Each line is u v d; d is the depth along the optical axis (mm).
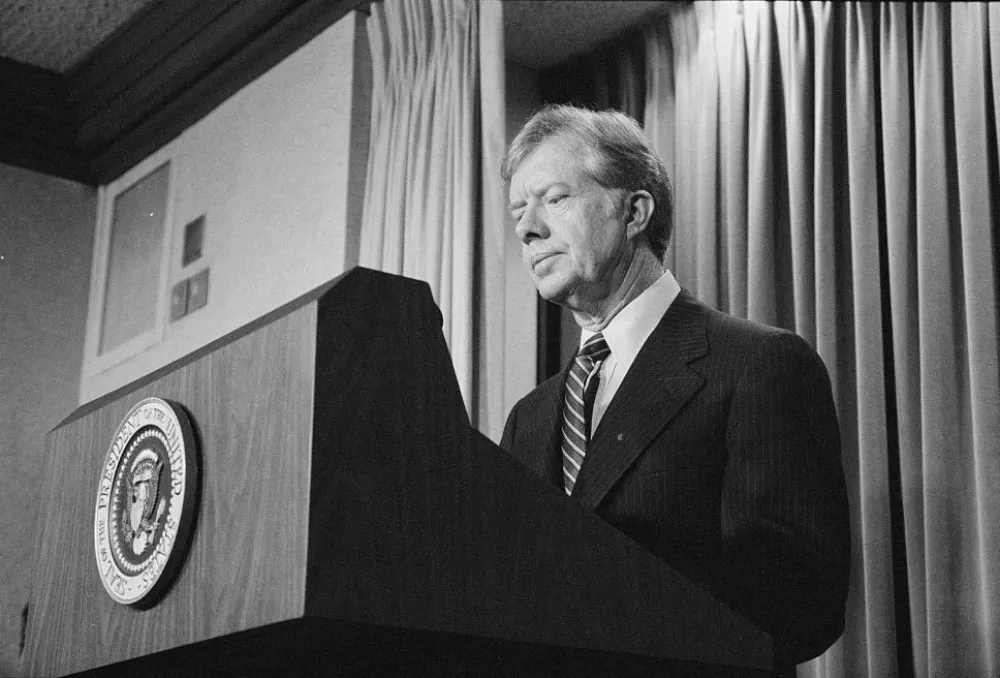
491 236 2916
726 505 1294
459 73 3035
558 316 3391
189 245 3695
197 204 3715
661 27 3361
